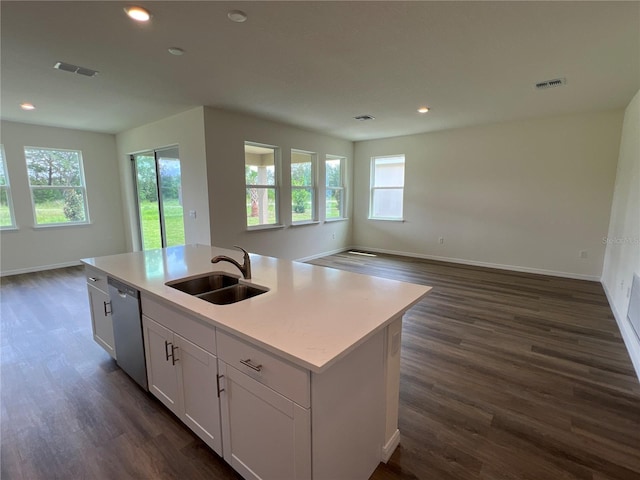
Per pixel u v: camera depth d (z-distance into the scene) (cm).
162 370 187
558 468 159
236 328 129
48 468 160
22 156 515
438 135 608
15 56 271
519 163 530
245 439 140
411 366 252
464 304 385
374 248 729
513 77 327
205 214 461
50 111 444
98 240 610
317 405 114
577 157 482
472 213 586
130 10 206
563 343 288
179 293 176
